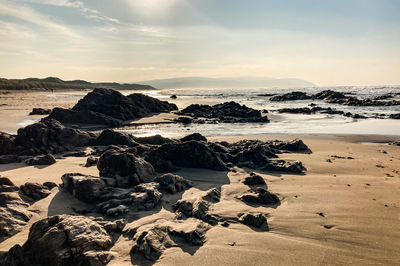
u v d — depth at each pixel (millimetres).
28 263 5875
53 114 32906
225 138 23500
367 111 47219
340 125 31484
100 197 9242
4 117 37062
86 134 20641
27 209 8555
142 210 8523
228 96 108562
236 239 6781
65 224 6391
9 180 10039
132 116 38562
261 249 6344
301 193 9992
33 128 18734
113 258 6113
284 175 12516
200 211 8227
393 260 5945
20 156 16219
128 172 11242
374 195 9680
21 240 6863
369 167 13688
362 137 23406
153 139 20609
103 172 11445
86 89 176375
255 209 8594
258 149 15070
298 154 17000
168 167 13359
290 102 72688
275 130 28562
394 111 46531
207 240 6754
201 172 13141
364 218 7895
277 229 7387
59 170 13383
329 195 9734
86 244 6137
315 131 27375
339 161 14992
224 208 8641
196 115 41969
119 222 7504
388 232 7094
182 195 9945
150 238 6512
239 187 10672
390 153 17109
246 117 40281
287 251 6266
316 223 7648
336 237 6914
